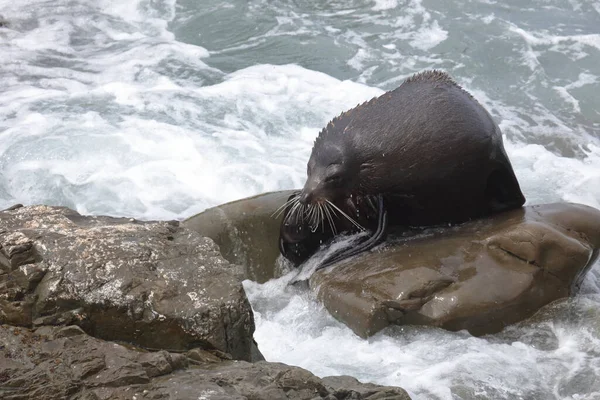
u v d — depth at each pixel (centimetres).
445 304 2867
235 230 3334
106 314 2158
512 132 4722
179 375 1964
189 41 5834
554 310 2939
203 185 3994
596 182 4197
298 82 5138
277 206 3428
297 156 4281
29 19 6106
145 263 2267
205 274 2280
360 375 2553
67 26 6012
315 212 3425
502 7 6319
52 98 4872
